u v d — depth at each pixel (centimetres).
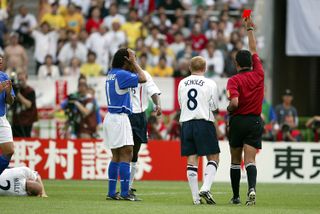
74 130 7962
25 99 7544
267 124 8119
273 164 7312
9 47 9375
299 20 8856
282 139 7869
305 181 7306
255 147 4600
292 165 7306
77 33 9831
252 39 4691
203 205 4519
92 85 8756
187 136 4631
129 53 4728
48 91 8794
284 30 10138
